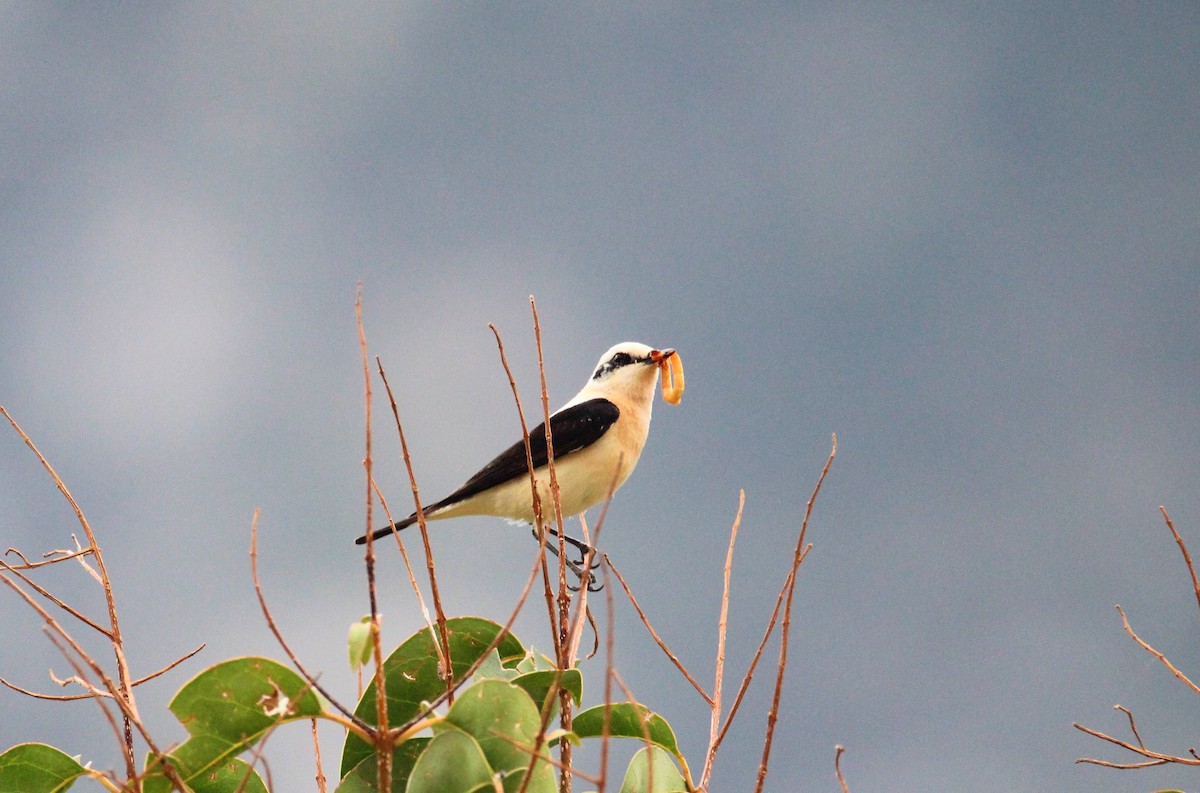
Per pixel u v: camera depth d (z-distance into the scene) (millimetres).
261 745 7148
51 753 8164
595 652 10625
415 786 7535
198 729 7570
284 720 7410
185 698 7492
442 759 7586
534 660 9539
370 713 8789
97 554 8281
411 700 8867
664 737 8914
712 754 8211
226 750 7625
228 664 7453
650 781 7156
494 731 7578
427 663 8906
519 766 7551
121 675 7938
